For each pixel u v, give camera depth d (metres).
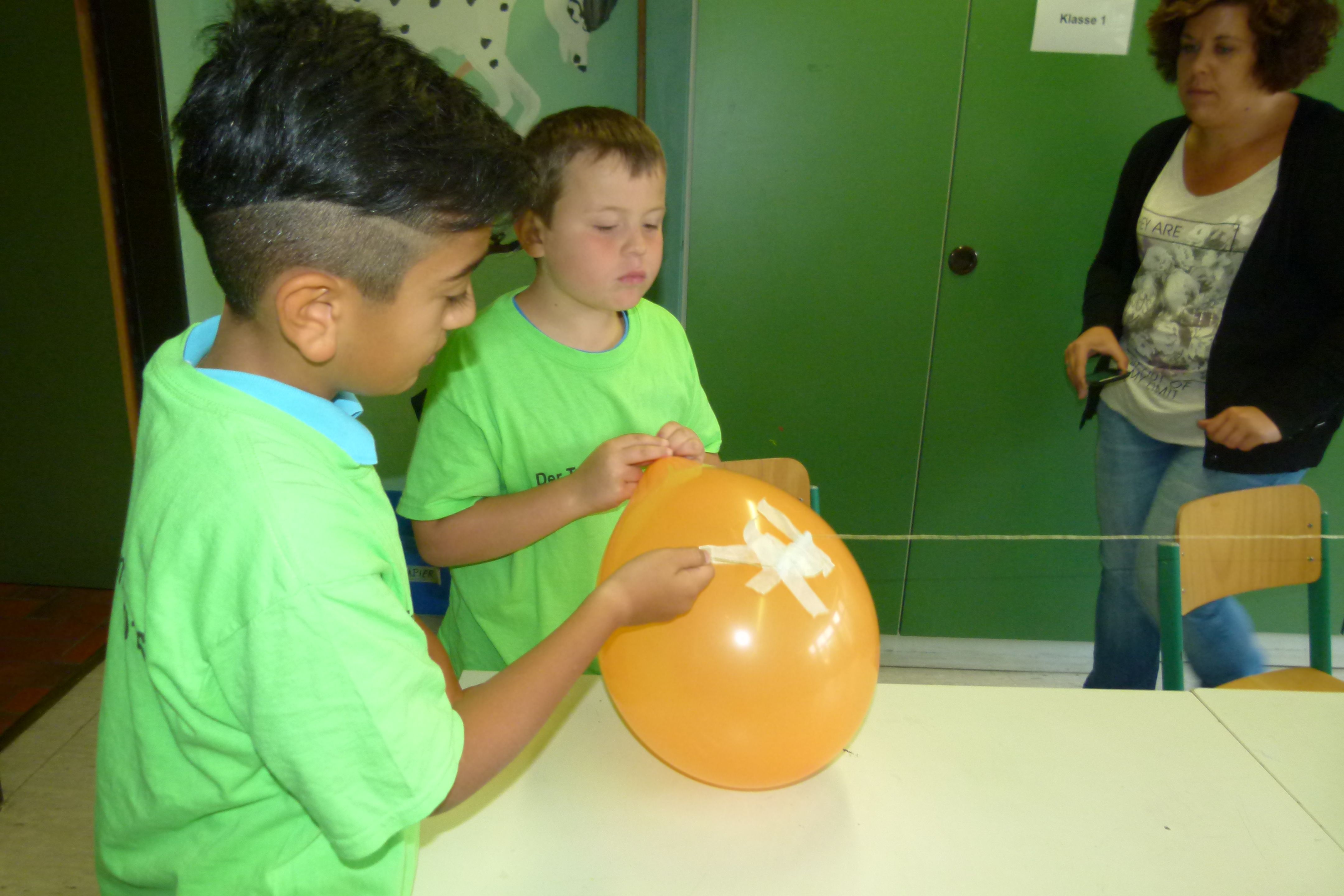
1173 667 1.31
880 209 1.98
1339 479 2.08
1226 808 0.81
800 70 1.89
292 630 0.49
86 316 2.20
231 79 0.48
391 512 0.62
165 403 0.53
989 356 2.06
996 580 2.24
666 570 0.70
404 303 0.53
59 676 2.07
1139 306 1.74
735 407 2.15
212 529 0.50
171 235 2.13
